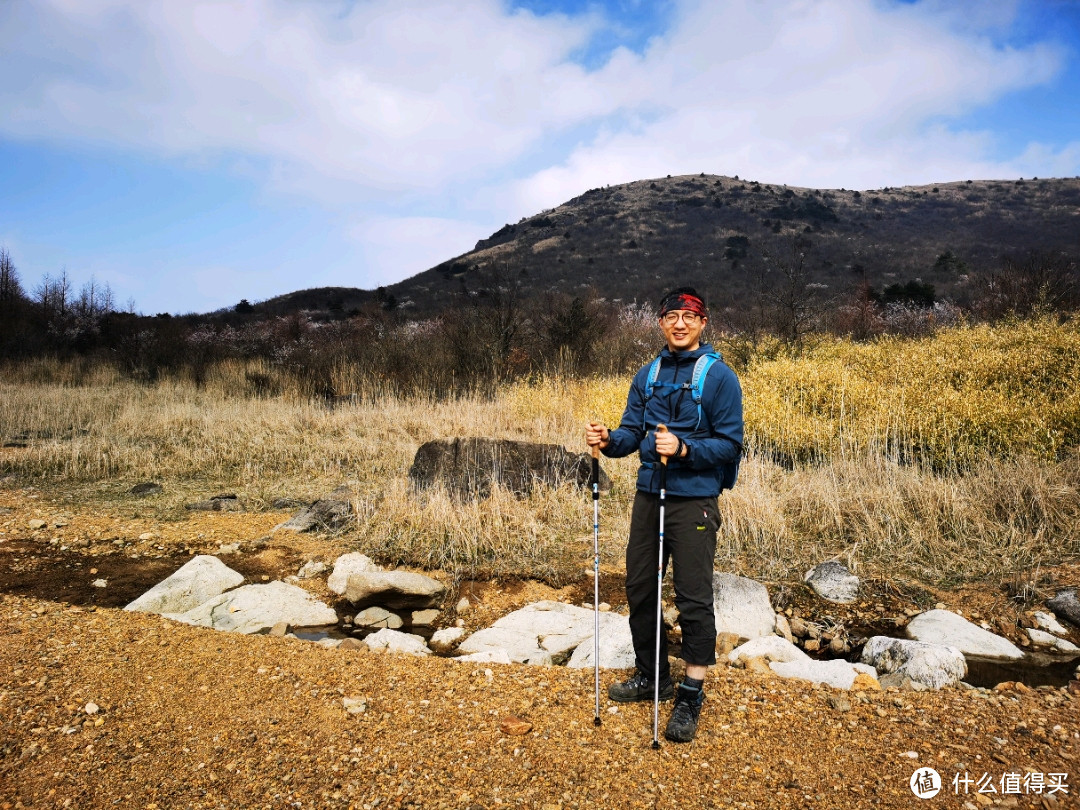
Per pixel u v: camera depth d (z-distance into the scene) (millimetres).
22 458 9305
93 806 2457
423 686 3303
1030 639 4305
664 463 2787
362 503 7043
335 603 5281
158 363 18422
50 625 4000
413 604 5191
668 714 2996
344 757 2719
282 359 18250
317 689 3275
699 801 2422
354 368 15094
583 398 11234
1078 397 7293
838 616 4746
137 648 3738
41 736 2873
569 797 2455
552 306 18734
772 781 2529
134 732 2926
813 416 8586
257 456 9508
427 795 2479
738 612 4598
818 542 5781
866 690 3324
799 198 78562
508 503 6836
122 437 10688
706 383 2893
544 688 3277
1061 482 5895
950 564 5215
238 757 2738
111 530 6766
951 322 19734
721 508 6117
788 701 3129
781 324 16078
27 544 6410
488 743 2791
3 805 2449
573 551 5977
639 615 3072
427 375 14664
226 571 5594
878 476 6625
